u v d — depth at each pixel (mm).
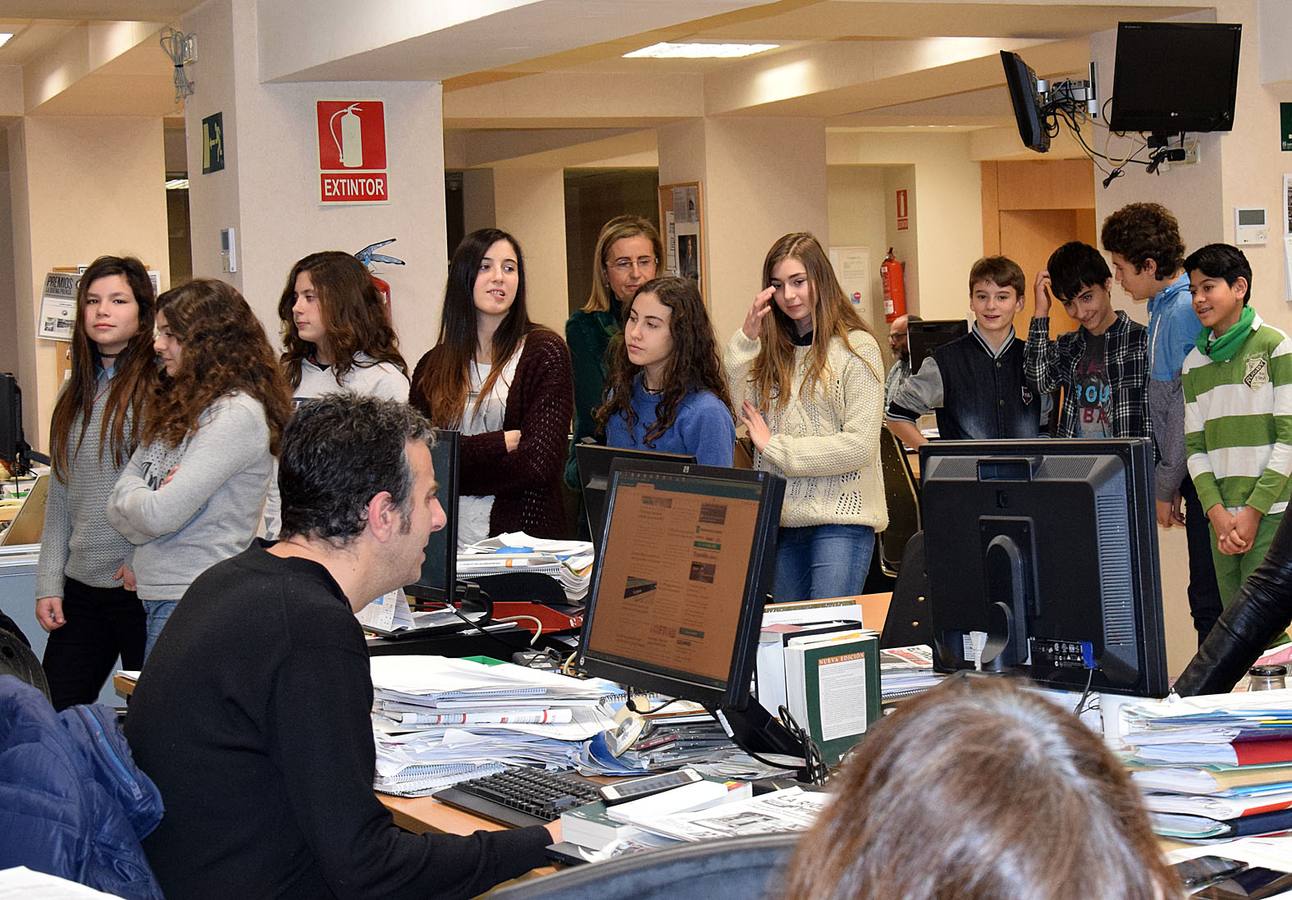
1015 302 5223
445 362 4121
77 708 1873
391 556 2094
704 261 9508
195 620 1971
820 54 8289
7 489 6715
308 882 1925
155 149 9688
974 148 12203
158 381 3531
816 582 4020
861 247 12594
